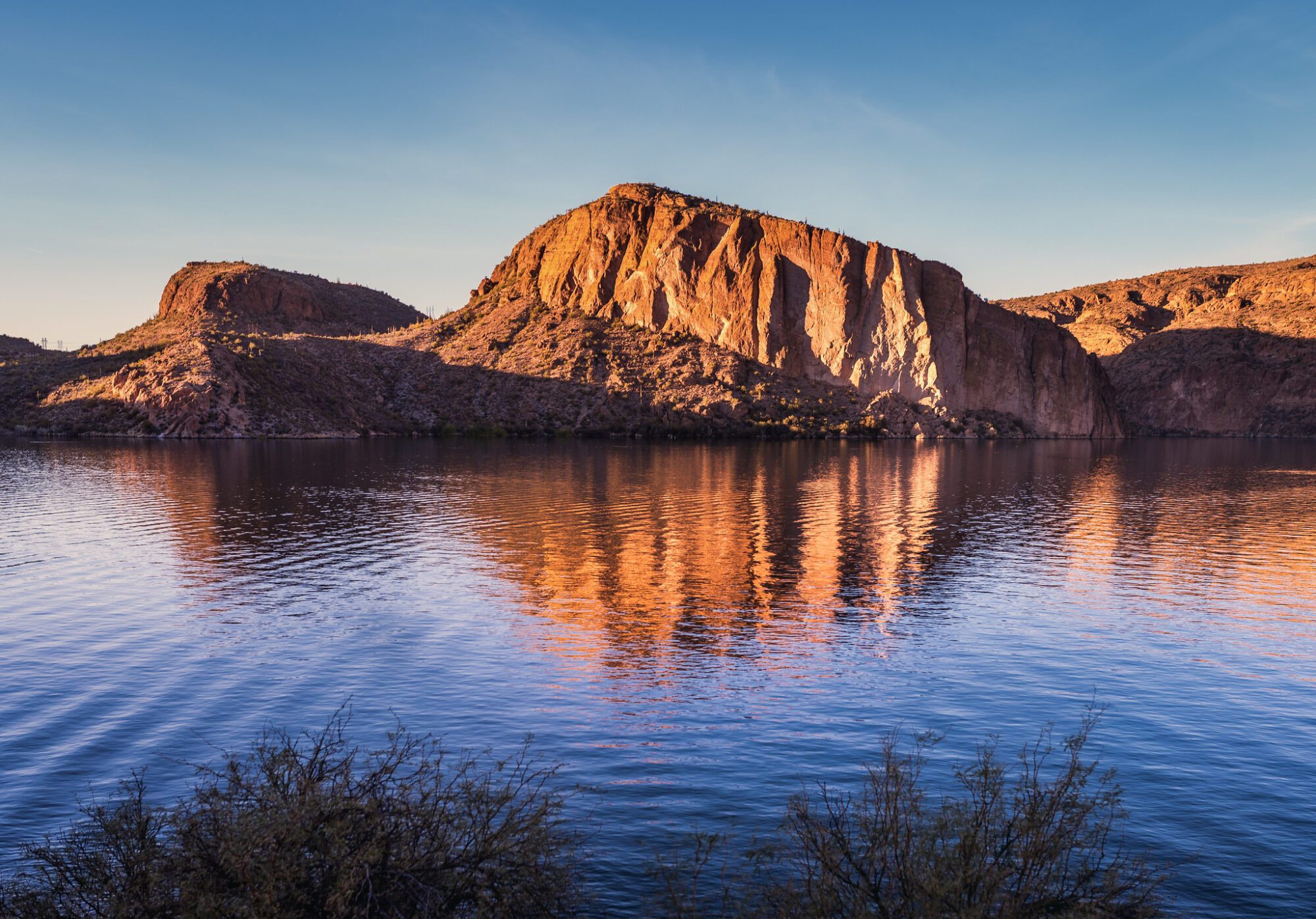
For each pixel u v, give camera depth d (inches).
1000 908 276.1
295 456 3464.6
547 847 295.7
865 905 276.4
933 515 1765.5
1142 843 390.0
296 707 582.2
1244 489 2454.5
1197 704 600.1
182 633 783.1
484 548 1282.0
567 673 665.0
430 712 572.7
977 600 950.4
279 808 267.7
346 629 802.8
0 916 265.9
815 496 2140.7
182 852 263.3
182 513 1673.2
